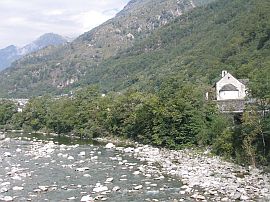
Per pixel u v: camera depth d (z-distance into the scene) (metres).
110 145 92.75
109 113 113.88
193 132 82.25
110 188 50.25
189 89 88.38
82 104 129.12
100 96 136.50
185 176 55.84
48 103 150.50
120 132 109.81
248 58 167.75
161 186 50.81
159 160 70.56
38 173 60.41
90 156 77.69
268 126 57.88
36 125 147.00
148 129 94.12
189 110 84.00
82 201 44.16
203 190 47.72
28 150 87.06
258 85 60.59
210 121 82.75
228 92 115.38
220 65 181.25
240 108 87.31
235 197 43.59
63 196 46.69
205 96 101.81
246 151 60.94
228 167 60.62
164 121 87.00
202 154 73.62
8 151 85.44
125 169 63.03
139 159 72.75
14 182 54.28
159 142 87.44
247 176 54.12
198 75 186.62
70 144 100.56
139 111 99.06
